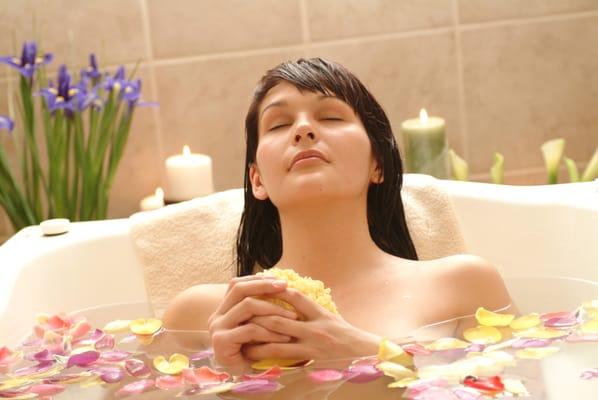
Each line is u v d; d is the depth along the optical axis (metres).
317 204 1.58
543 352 1.32
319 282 1.46
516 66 2.85
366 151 1.60
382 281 1.63
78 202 2.76
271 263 1.79
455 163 2.53
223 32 2.75
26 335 1.73
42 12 2.70
